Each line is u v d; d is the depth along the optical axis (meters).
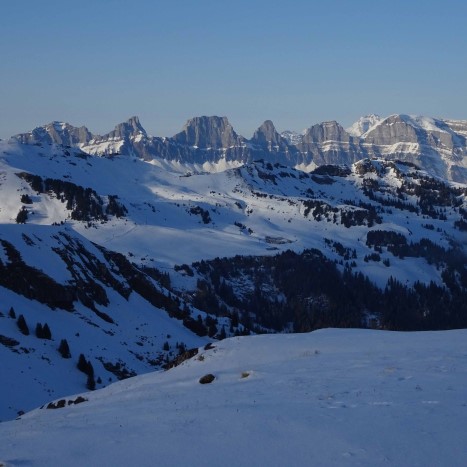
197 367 52.03
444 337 52.69
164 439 28.14
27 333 87.31
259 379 42.66
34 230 118.00
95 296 115.50
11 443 30.67
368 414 29.78
